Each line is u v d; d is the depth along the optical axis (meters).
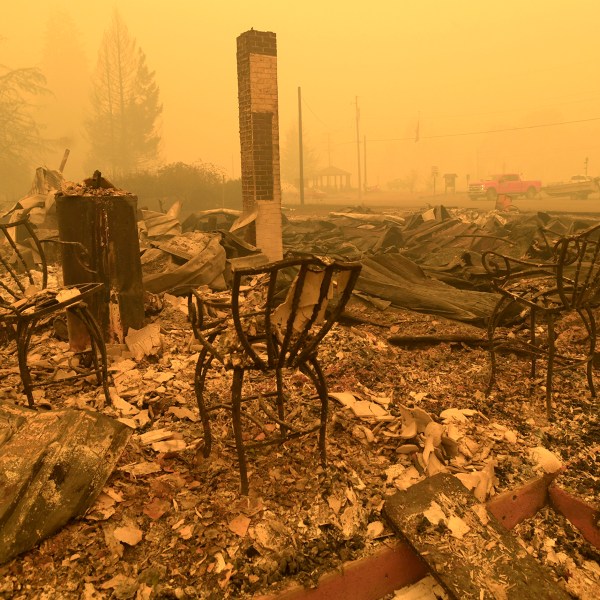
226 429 2.91
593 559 2.31
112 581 1.90
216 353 2.26
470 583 1.95
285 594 1.92
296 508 2.29
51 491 2.16
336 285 2.19
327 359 3.95
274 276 1.97
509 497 2.46
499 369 3.82
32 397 3.18
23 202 8.55
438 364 3.96
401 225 12.77
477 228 10.47
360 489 2.43
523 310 4.71
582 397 3.39
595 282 3.14
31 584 1.88
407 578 2.18
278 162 8.62
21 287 4.04
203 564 2.00
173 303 5.35
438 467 2.59
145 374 3.69
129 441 2.69
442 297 5.12
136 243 4.20
